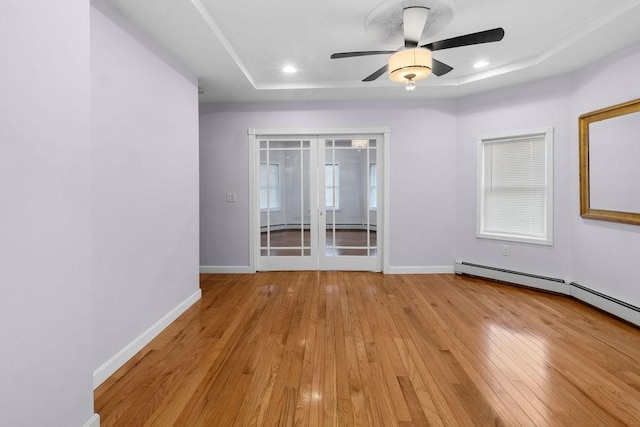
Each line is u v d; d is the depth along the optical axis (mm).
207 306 3326
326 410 1736
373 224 4719
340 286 4016
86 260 1519
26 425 1216
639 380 1991
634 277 2865
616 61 2990
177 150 3029
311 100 4516
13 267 1160
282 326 2830
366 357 2291
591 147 3279
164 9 2211
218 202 4629
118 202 2188
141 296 2457
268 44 2986
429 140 4508
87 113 1521
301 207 4770
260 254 4750
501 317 3012
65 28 1386
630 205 2889
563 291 3592
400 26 2674
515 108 3930
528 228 3938
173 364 2211
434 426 1611
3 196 1123
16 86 1161
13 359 1164
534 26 2713
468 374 2068
